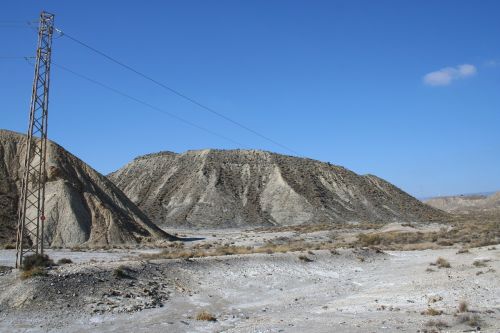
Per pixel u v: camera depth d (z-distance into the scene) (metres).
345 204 142.75
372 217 135.00
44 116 32.09
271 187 145.12
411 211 148.00
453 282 31.33
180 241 74.00
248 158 163.00
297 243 66.75
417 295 28.58
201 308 25.56
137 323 21.72
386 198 153.50
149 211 133.75
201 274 32.34
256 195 142.62
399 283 33.31
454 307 24.55
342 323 21.53
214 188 141.12
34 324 20.78
